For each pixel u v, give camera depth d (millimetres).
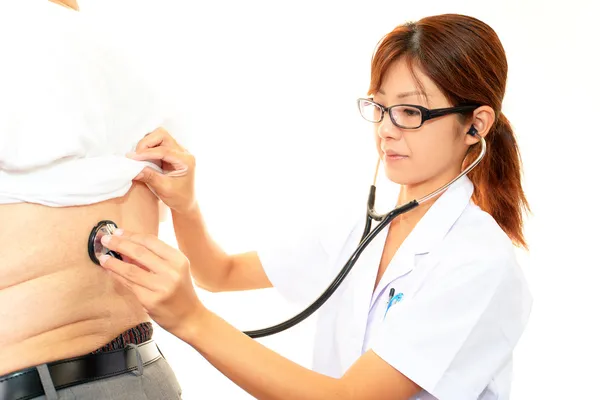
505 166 1290
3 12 859
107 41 967
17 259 848
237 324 2127
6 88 829
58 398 856
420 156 1156
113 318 952
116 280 953
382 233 1299
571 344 2135
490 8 2137
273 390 983
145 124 1046
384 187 2096
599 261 2127
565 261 2143
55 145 854
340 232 1374
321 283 1404
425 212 1252
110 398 903
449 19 1151
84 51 917
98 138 932
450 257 1152
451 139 1166
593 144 2133
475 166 1282
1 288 851
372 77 1179
